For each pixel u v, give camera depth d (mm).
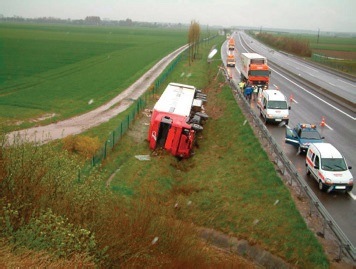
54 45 117250
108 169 24000
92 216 11812
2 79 57406
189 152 28516
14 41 123750
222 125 34188
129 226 12742
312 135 24672
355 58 103000
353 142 27625
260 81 46938
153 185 22859
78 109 39781
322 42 198875
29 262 8672
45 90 50375
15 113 37094
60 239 9586
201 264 12836
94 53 99500
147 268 11234
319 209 15992
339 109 38188
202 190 22391
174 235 13641
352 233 15719
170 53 104750
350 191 19734
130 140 30516
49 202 11156
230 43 100375
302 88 49656
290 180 20594
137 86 55094
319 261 14117
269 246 16109
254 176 22266
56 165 12625
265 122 32281
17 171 11266
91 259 10156
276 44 126188
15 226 10211
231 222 18484
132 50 110562
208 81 59344
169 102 32969
